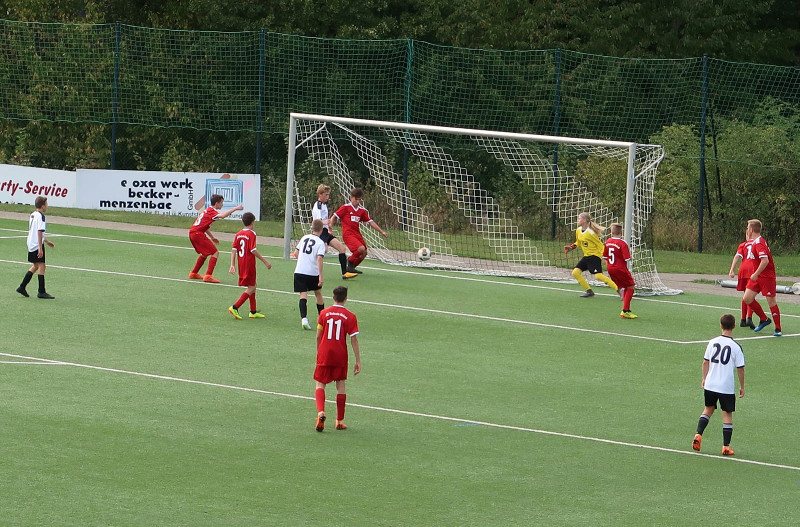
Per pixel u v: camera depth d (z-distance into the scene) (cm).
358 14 9894
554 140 5747
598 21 9988
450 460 2780
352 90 9631
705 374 2948
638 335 4534
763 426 3247
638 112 9781
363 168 9625
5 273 5300
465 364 3912
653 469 2778
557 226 7744
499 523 2325
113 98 8400
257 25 9619
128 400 3219
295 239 7150
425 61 9750
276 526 2247
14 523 2203
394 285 5522
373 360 3912
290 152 6253
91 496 2384
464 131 5850
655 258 7044
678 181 8244
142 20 10194
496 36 9906
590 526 2328
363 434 2989
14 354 3734
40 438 2798
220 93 9531
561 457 2850
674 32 10262
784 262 7275
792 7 11088
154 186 8094
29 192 8262
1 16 10000
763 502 2542
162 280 5312
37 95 9388
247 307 4747
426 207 7856
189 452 2745
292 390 3438
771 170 8181
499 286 5672
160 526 2222
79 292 4906
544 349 4209
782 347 4403
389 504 2420
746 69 10150
